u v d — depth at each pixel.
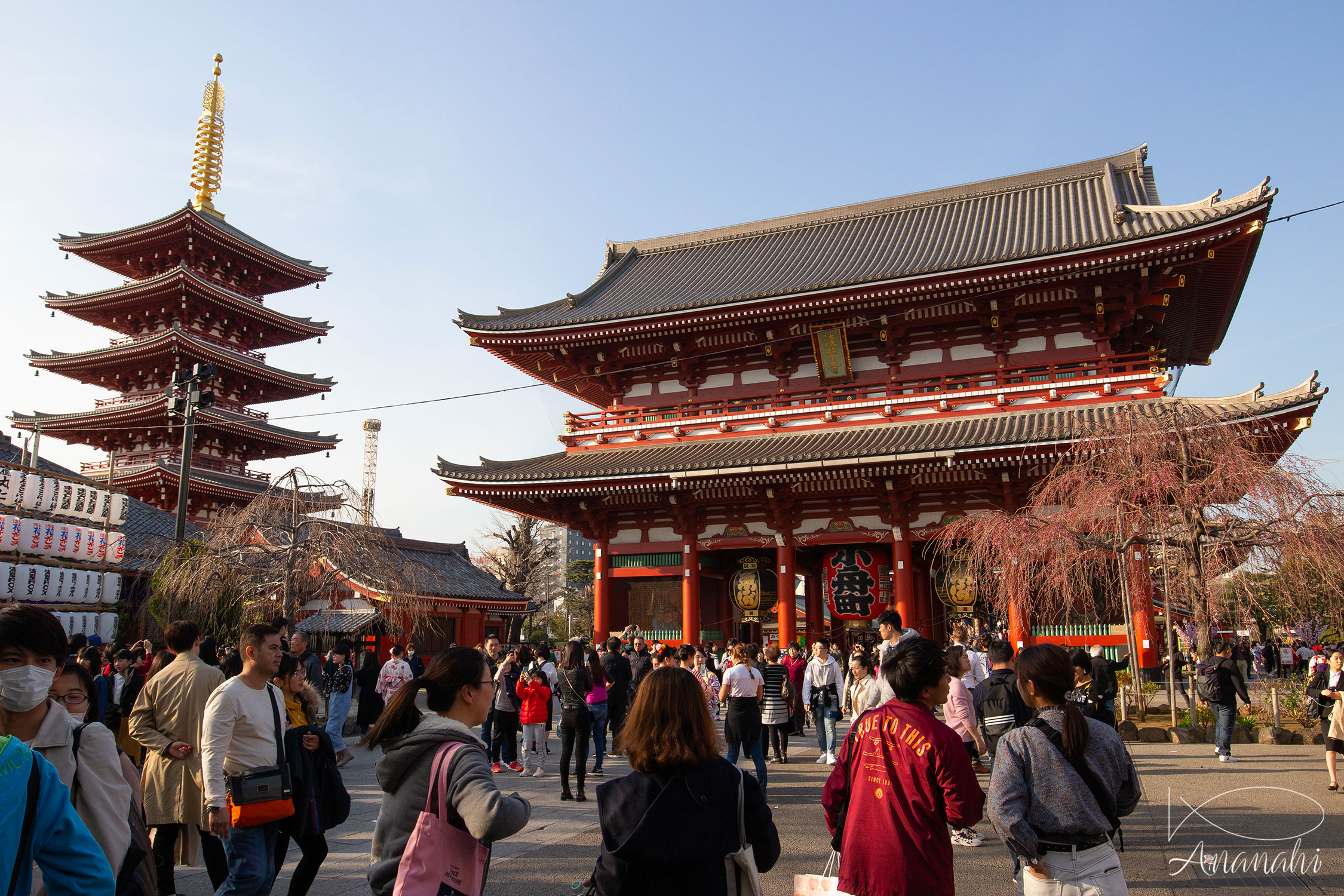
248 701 7.38
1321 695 14.78
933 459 28.64
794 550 33.97
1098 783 5.53
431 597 43.97
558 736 25.92
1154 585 28.41
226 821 6.86
